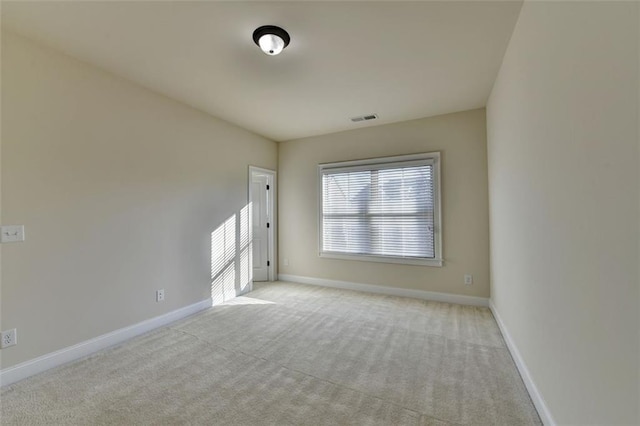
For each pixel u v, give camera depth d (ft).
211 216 12.21
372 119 13.04
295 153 16.26
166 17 6.32
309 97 10.66
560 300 4.57
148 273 9.65
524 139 6.33
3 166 6.56
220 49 7.58
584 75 3.68
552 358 4.89
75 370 7.11
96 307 8.21
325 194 15.33
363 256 14.16
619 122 2.97
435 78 9.30
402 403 5.80
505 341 8.57
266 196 16.62
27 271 6.89
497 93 9.21
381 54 7.89
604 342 3.32
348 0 5.83
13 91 6.72
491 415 5.43
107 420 5.35
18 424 5.26
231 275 13.17
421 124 12.92
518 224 7.02
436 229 12.58
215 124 12.54
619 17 2.93
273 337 9.03
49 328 7.23
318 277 15.53
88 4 5.86
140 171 9.49
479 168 11.82
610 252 3.18
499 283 9.64
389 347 8.29
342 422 5.27
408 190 13.23
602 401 3.37
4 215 6.56
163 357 7.79
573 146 4.04
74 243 7.77
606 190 3.24
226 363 7.46
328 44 7.39
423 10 6.16
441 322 10.12
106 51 7.61
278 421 5.31
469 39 7.24
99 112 8.41
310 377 6.79
